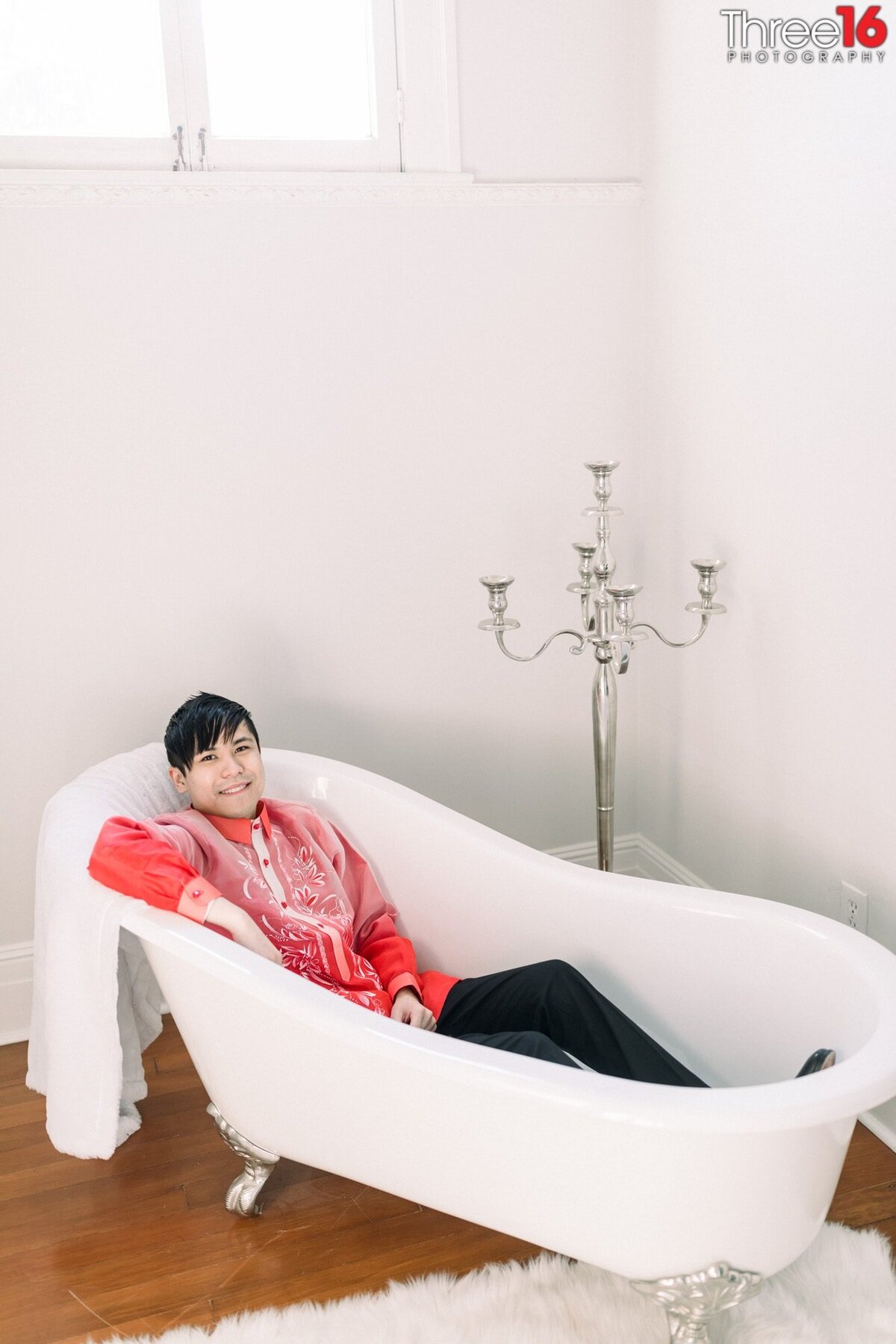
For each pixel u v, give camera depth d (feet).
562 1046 6.11
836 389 6.46
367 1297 5.63
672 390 8.25
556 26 7.87
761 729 7.61
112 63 7.35
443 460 8.30
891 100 5.79
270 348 7.73
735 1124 4.26
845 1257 5.69
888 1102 6.63
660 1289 4.91
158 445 7.66
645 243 8.36
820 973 5.53
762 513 7.30
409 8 7.55
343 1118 5.32
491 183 7.95
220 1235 6.15
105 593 7.76
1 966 8.04
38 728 7.82
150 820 6.35
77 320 7.34
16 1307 5.71
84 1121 5.68
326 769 7.28
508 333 8.23
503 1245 6.00
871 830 6.60
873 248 6.03
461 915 6.95
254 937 5.54
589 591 7.61
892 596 6.19
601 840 7.97
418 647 8.57
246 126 7.66
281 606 8.16
